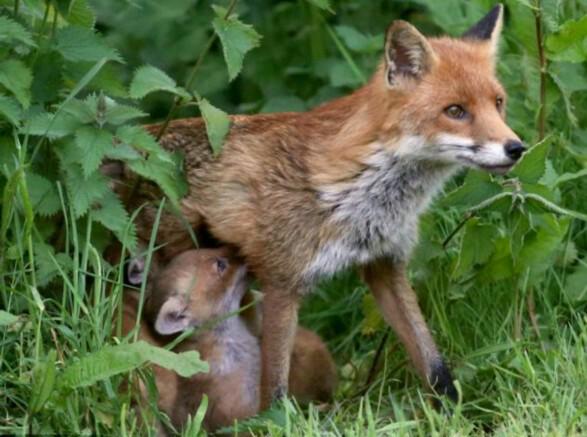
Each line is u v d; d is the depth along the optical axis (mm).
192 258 11453
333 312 13570
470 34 11602
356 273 13398
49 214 10586
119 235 10523
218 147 10945
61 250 11039
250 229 11227
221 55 16422
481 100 10758
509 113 13008
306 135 11242
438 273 12070
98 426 9617
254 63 16453
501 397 10828
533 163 11172
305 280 11195
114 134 10531
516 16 12289
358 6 16719
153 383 9938
